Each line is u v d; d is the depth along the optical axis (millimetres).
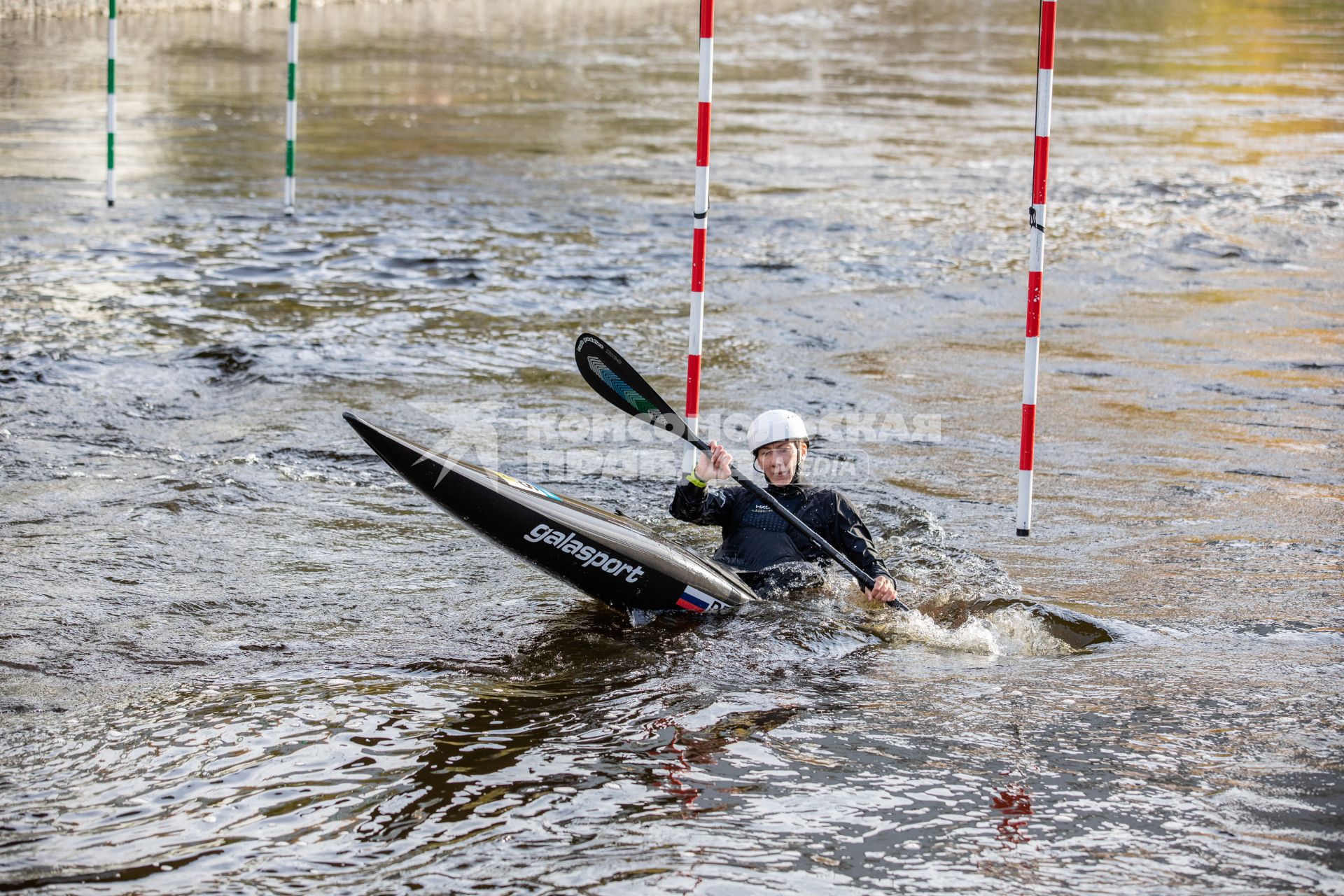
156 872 10680
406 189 48719
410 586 17609
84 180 47500
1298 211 49844
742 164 57000
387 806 11734
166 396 25703
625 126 66250
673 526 20500
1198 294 37812
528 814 11594
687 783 12148
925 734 13234
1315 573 18344
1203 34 129375
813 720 13570
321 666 14914
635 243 41781
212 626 16031
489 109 70375
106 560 17969
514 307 34000
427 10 136000
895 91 84125
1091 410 26969
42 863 10773
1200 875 10680
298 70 82938
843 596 17656
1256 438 25109
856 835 11242
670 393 27500
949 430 25484
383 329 31344
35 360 27109
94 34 96812
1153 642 15938
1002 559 18906
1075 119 73438
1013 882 10547
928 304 36125
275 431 23953
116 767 12391
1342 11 158750
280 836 11227
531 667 15031
